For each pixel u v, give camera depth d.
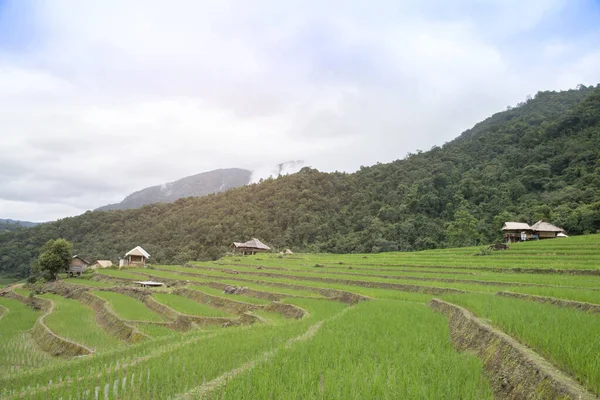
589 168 88.06
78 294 49.34
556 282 26.62
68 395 10.77
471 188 100.50
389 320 17.58
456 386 8.99
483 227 79.69
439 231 87.50
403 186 112.69
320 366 10.74
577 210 70.44
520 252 50.34
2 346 25.72
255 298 36.25
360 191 123.06
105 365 13.16
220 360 12.72
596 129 100.31
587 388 7.23
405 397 8.19
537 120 130.50
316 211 116.69
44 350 24.73
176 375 11.33
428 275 39.41
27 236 115.06
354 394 8.36
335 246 97.81
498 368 10.05
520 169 102.69
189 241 108.75
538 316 12.77
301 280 45.19
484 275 35.72
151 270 70.81
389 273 43.91
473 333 13.20
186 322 28.28
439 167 117.44
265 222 113.50
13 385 12.95
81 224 121.38
